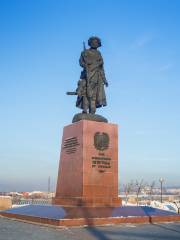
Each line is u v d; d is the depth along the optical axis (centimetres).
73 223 1738
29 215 2025
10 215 2255
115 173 2328
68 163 2388
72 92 2602
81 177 2227
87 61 2594
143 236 1458
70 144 2406
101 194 2245
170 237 1436
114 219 1842
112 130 2394
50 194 6906
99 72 2622
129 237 1424
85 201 2178
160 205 3888
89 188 2219
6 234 1496
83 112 2541
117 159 2361
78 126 2356
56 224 1730
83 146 2272
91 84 2569
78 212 1911
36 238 1387
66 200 2277
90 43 2645
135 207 2186
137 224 1867
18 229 1658
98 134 2334
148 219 1944
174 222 1988
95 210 1995
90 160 2269
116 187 2305
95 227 1720
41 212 2041
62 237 1415
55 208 2073
